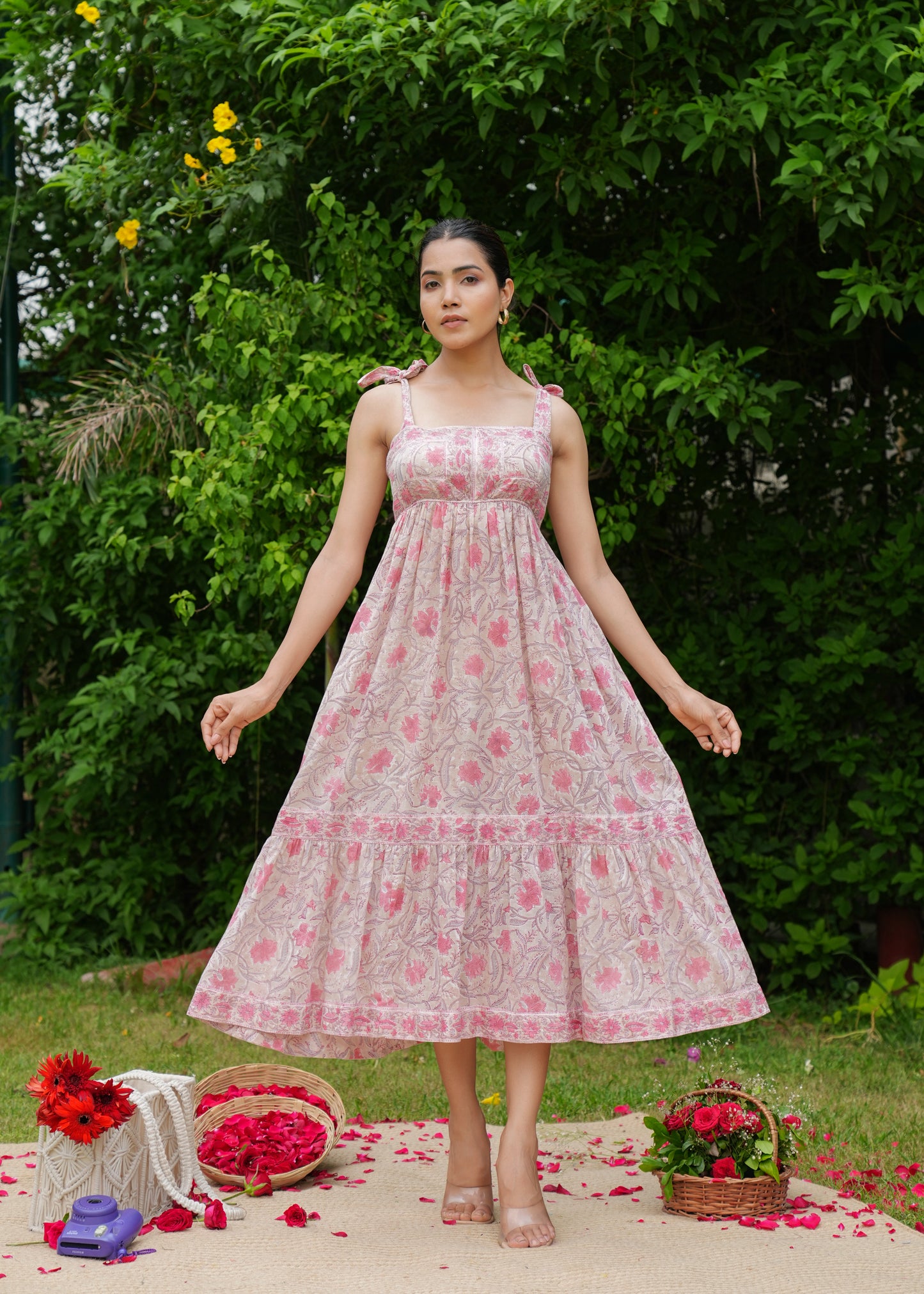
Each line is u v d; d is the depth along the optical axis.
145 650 5.18
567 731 2.36
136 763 5.31
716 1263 2.18
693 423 4.71
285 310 4.22
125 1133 2.34
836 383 5.05
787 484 5.08
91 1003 4.80
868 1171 2.83
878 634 4.81
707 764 5.02
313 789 2.38
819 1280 2.12
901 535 4.70
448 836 2.30
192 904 5.80
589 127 4.28
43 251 5.80
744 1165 2.48
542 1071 2.33
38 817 5.57
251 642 4.90
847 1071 3.91
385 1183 2.66
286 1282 2.07
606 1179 2.75
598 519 4.43
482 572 2.39
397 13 3.87
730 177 4.39
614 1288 2.06
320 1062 4.03
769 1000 4.79
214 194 4.32
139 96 4.92
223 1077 3.07
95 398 5.37
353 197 4.70
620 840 2.35
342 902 2.34
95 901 5.43
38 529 5.40
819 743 4.91
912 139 3.61
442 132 4.20
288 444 4.17
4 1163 2.80
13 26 5.09
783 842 4.99
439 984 2.25
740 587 5.03
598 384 4.16
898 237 3.92
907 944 4.82
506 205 4.56
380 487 2.57
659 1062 4.06
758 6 4.05
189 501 4.35
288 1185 2.61
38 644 5.75
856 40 3.80
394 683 2.39
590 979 2.29
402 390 2.54
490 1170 2.46
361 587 4.82
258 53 4.32
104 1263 2.14
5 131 5.72
